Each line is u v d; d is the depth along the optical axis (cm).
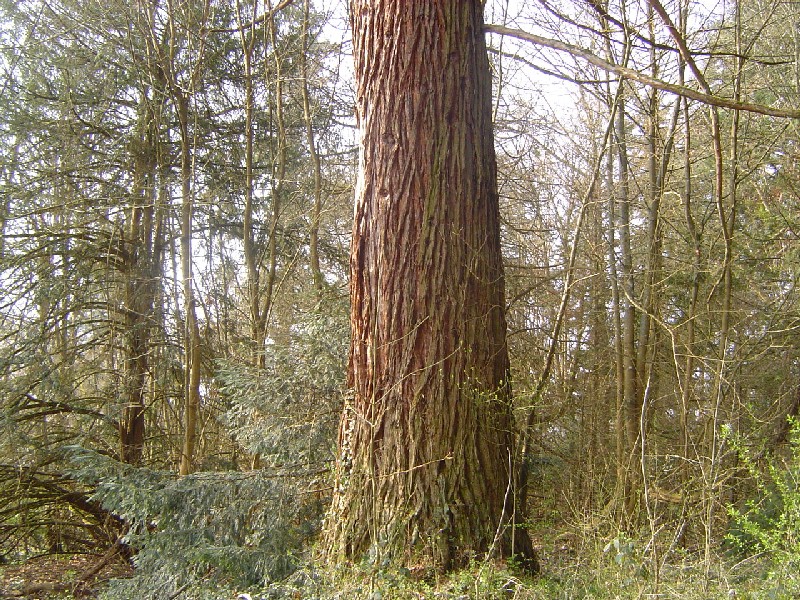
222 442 1083
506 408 528
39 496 986
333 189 1156
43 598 840
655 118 899
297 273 1233
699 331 918
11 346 985
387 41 529
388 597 448
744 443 668
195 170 1155
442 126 520
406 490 496
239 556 612
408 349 508
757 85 908
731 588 427
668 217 987
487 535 492
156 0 1078
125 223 1148
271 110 1184
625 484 714
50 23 1071
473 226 525
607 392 1061
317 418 740
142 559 655
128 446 1045
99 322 1085
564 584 473
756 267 911
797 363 878
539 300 1110
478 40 552
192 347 1017
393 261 517
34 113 1051
